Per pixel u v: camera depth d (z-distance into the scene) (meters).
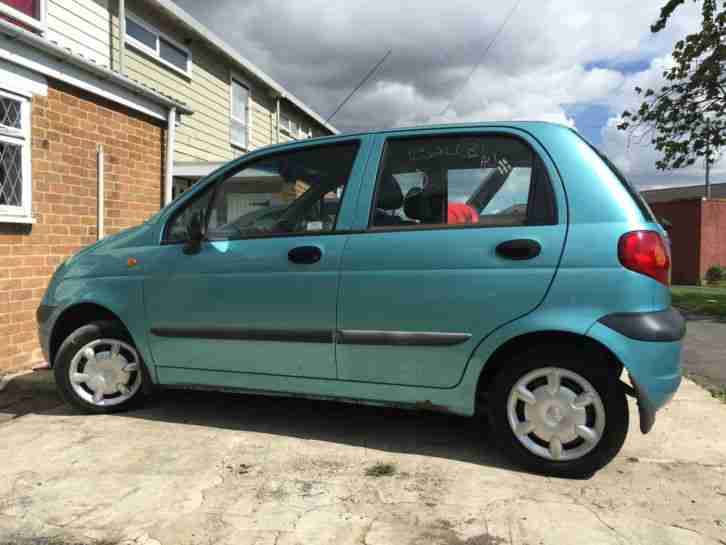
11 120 5.40
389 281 3.32
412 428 3.95
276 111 17.39
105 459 3.38
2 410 4.46
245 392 3.78
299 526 2.62
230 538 2.53
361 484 3.05
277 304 3.57
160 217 4.07
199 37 12.42
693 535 2.54
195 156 12.91
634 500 2.87
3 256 5.31
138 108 7.07
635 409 4.36
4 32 5.02
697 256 20.12
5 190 5.35
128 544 2.49
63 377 4.22
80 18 9.08
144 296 3.95
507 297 3.10
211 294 3.75
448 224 3.32
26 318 5.58
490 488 3.00
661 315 2.98
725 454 3.47
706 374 5.50
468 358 3.19
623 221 3.00
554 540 2.50
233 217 3.86
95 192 6.45
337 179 3.62
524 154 3.26
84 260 4.23
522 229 3.14
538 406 3.14
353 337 3.40
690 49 12.50
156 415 4.22
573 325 2.98
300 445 3.62
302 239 3.58
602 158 3.25
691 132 13.43
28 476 3.15
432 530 2.59
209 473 3.19
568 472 3.10
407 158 3.50
